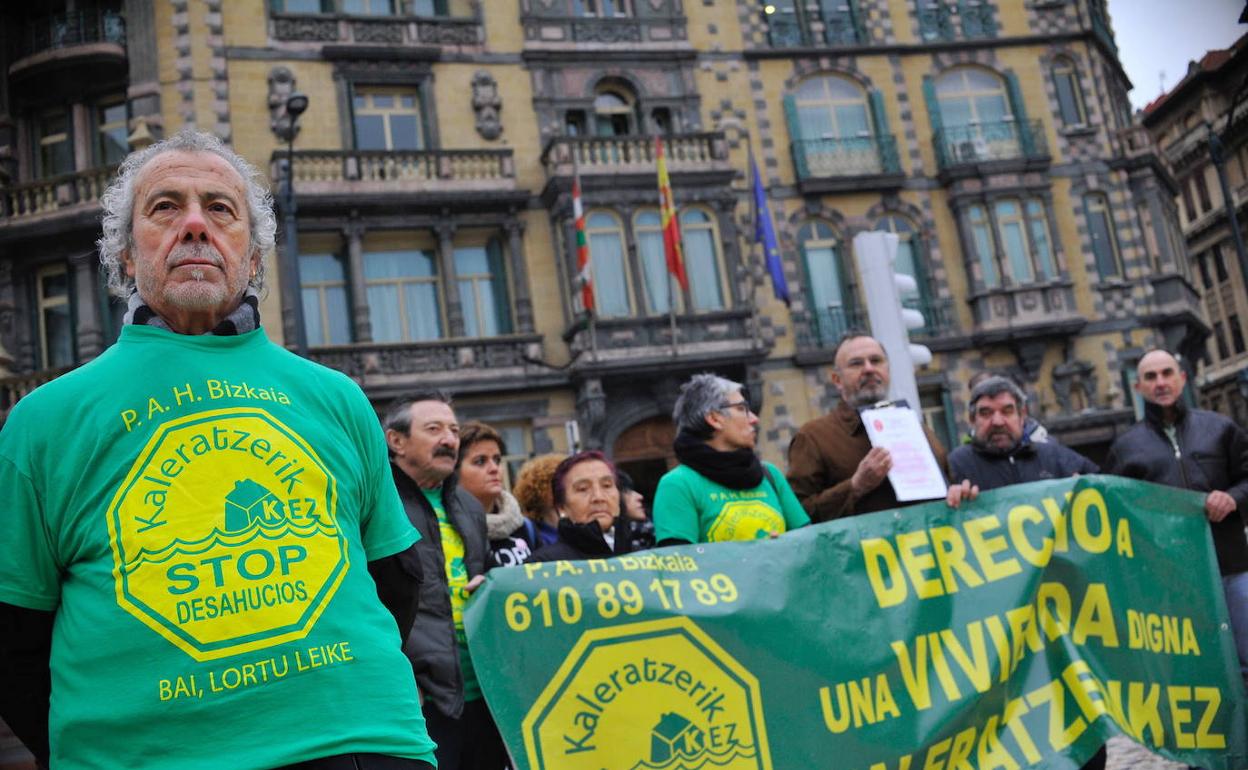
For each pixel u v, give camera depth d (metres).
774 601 4.76
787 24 25.73
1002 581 5.17
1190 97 40.16
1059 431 24.22
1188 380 26.92
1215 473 6.11
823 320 24.52
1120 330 25.86
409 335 22.23
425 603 4.48
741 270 23.77
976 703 4.92
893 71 26.05
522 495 7.23
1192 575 5.62
